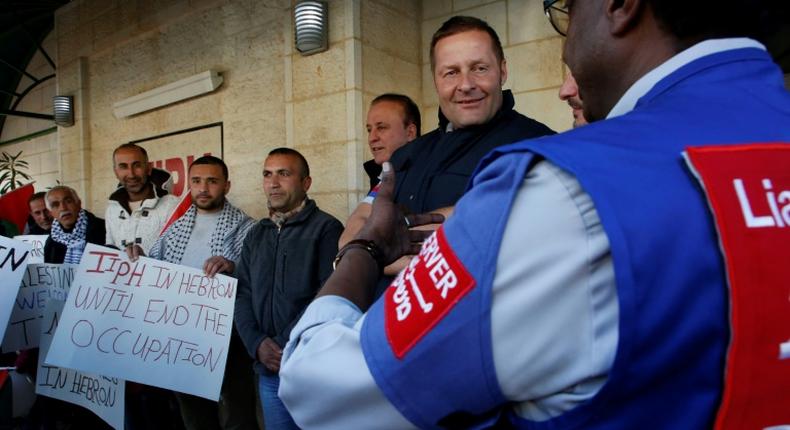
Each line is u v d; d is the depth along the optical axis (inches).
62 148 196.5
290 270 79.2
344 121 112.9
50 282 82.9
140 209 113.5
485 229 16.5
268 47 130.7
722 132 16.2
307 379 19.6
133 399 94.4
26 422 92.7
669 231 14.5
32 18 206.8
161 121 159.8
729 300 14.2
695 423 15.0
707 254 14.4
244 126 137.0
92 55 184.4
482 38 44.2
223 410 90.5
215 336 79.8
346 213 113.3
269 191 84.4
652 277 14.3
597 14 20.6
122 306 75.2
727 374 14.3
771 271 14.2
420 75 127.9
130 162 113.5
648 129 16.7
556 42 107.2
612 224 14.4
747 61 18.8
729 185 14.8
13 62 245.9
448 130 47.8
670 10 18.5
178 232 96.6
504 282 15.9
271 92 130.6
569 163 15.5
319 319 21.6
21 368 84.4
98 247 75.3
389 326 18.0
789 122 16.6
